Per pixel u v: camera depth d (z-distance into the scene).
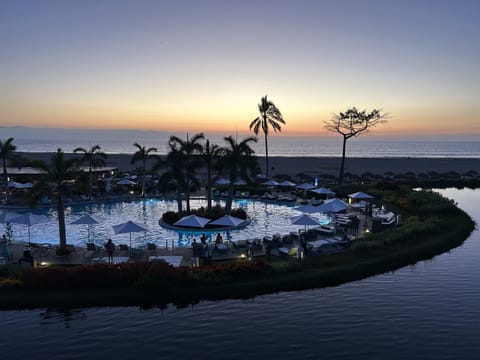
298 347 13.77
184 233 29.09
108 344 13.92
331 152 184.12
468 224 31.70
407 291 18.92
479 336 14.53
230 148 32.88
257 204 42.09
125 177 56.09
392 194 42.41
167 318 15.99
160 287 18.14
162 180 32.25
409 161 100.06
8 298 17.05
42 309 16.58
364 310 16.80
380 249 24.44
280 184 46.66
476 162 97.06
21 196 41.62
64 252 22.30
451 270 21.91
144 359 12.95
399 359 12.99
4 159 39.12
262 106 55.72
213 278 19.00
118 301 17.20
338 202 29.70
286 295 18.38
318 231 27.61
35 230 29.55
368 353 13.38
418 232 27.62
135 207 39.84
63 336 14.45
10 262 21.02
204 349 13.63
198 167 32.47
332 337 14.48
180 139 32.41
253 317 16.14
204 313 16.47
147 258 21.83
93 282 18.28
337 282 19.86
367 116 55.12
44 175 23.72
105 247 22.75
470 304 17.39
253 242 23.89
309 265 21.34
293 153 175.00
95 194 43.84
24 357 13.05
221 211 33.69
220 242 24.44
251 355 13.25
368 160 102.69
